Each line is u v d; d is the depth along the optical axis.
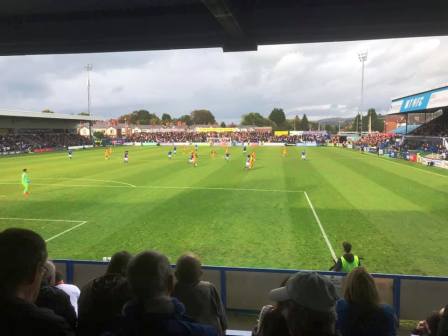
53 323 2.10
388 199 23.66
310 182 30.77
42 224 17.84
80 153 66.88
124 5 6.98
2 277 2.05
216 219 18.55
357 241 15.12
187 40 7.84
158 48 8.05
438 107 52.81
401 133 82.19
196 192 26.05
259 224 17.61
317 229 16.80
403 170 39.31
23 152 67.25
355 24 6.71
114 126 164.38
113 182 30.80
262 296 8.95
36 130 82.00
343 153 65.25
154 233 16.20
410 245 14.62
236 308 9.12
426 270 12.16
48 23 7.73
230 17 6.15
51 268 4.24
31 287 2.16
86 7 7.09
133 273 2.46
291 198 23.94
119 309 3.17
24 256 2.09
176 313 2.38
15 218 18.95
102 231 16.59
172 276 2.65
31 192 26.34
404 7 6.46
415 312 8.55
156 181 31.25
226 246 14.52
